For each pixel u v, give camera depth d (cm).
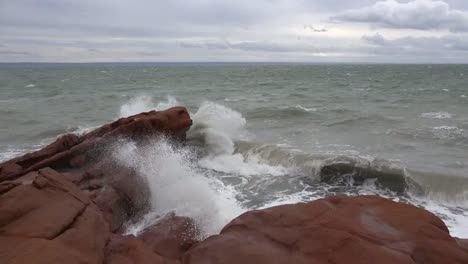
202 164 1411
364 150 1495
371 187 1172
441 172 1205
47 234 511
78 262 470
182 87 5050
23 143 1753
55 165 1058
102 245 549
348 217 559
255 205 1027
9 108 2811
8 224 522
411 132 1800
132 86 5234
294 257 481
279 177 1265
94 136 1239
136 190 909
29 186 606
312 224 546
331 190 1150
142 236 736
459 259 464
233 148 1575
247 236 541
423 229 524
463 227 874
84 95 3816
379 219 555
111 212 780
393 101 3070
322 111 2509
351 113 2400
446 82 5472
